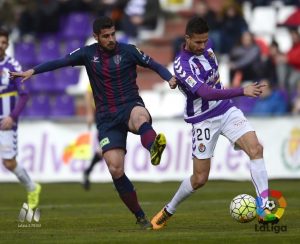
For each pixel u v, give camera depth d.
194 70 26.78
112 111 27.06
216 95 25.98
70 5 72.00
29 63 69.25
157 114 60.00
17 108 35.91
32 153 53.41
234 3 65.25
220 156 51.25
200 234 25.38
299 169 50.75
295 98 57.88
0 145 36.56
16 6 74.69
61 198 42.78
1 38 36.03
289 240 23.59
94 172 52.91
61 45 69.75
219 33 64.31
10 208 37.53
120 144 26.78
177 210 34.75
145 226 27.45
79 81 66.94
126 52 27.20
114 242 23.55
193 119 27.48
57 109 64.06
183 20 72.62
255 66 59.62
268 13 68.94
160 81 67.25
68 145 52.59
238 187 46.56
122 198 27.12
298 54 59.53
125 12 69.56
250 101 56.34
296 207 34.91
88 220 31.30
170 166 51.75
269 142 51.19
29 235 26.08
